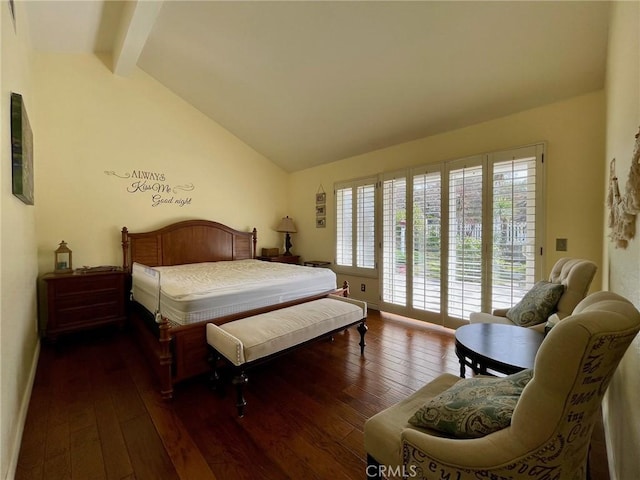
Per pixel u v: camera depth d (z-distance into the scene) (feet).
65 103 11.05
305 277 9.86
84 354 9.16
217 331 6.63
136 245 12.44
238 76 11.35
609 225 5.82
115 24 10.12
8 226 4.97
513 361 4.86
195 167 14.55
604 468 4.65
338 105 11.36
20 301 6.27
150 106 13.06
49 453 5.02
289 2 7.70
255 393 6.89
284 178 18.26
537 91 8.49
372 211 13.73
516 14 6.63
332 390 7.01
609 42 6.41
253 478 4.53
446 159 11.09
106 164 11.96
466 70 8.36
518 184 9.28
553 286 6.81
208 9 8.60
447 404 3.34
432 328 11.27
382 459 3.62
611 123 6.28
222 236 15.21
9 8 5.51
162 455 4.98
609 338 2.34
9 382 4.77
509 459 2.61
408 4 7.01
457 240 10.75
